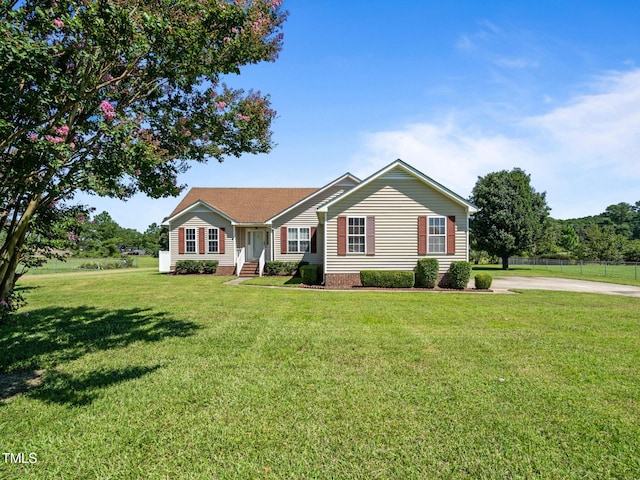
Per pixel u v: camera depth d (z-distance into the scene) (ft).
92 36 12.30
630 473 8.49
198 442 9.77
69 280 58.49
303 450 9.37
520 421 10.92
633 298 38.14
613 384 13.87
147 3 14.25
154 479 8.25
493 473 8.46
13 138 11.64
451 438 9.96
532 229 103.14
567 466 8.75
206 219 72.54
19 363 16.47
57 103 12.64
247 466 8.73
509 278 69.92
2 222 15.53
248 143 21.63
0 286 15.89
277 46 20.13
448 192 47.03
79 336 21.33
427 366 15.85
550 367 15.75
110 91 16.66
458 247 47.85
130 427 10.59
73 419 11.11
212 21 14.61
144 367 15.85
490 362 16.40
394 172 48.16
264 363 16.28
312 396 12.66
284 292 42.42
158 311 29.50
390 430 10.36
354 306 31.83
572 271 96.12
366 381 14.07
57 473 8.48
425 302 34.40
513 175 110.32
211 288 46.75
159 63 14.97
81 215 19.53
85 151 14.32
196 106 19.66
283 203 78.74
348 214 48.42
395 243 48.24
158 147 18.78
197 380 14.25
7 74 10.28
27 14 11.71
